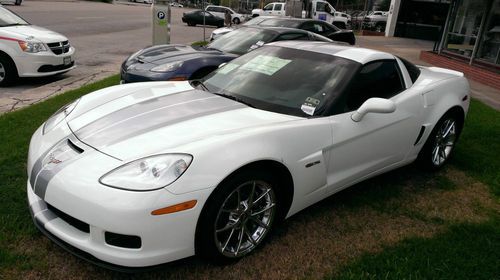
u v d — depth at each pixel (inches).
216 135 97.7
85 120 111.2
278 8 1109.7
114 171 88.0
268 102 122.9
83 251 88.7
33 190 96.6
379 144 132.7
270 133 102.3
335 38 454.9
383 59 141.7
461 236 120.0
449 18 550.9
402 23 1050.7
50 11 979.9
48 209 97.0
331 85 125.3
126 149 94.1
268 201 105.3
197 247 94.0
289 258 106.2
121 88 137.7
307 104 120.3
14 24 304.3
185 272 98.3
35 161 100.9
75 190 87.0
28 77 286.0
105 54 443.8
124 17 1049.5
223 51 266.4
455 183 158.9
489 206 142.0
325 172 117.2
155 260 87.3
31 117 196.4
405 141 144.1
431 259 106.8
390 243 115.6
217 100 123.6
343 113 121.6
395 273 100.1
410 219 130.0
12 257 97.7
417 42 930.1
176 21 1288.1
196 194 87.5
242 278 97.9
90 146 97.4
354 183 132.4
